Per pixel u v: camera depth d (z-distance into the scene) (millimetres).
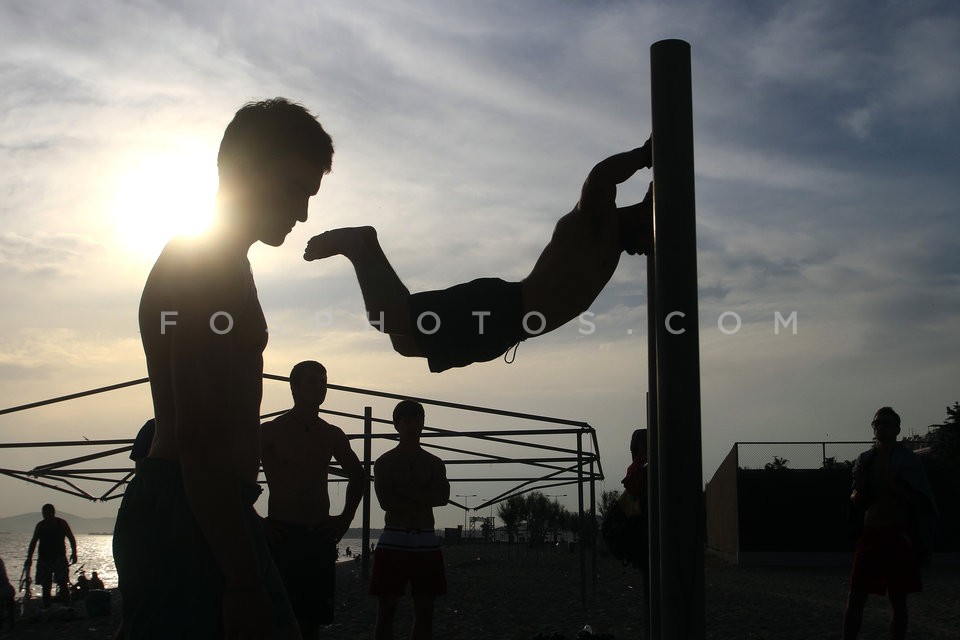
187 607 1741
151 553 1762
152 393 1849
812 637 8531
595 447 12828
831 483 26031
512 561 25312
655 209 1742
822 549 25656
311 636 4953
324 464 5176
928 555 6074
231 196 1957
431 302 2223
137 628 1753
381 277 2301
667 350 1661
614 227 2166
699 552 1600
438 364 2262
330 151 2082
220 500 1667
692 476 1618
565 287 2158
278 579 1928
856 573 6184
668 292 1684
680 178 1723
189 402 1662
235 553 1684
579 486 11367
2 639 9188
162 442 1828
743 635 8672
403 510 5621
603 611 10555
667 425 1641
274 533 4918
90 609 11266
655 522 1922
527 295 2168
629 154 2139
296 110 2016
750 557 25625
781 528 25922
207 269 1759
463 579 16734
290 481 5020
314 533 4984
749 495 26219
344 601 11289
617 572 19031
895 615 6055
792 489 26109
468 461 12688
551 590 13766
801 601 12562
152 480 1797
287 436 5082
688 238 1700
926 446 33125
